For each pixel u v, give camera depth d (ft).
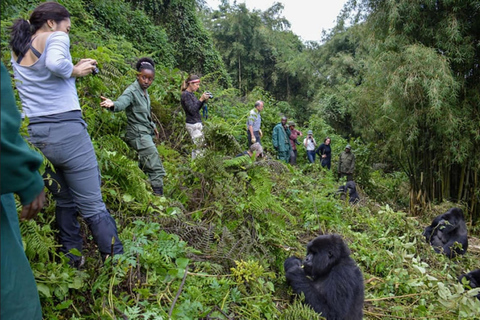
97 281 8.31
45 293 7.36
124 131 15.71
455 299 13.10
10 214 4.83
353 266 10.62
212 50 55.57
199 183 13.79
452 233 20.90
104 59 16.12
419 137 33.55
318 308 10.28
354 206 21.62
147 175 14.34
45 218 9.70
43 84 7.89
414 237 19.21
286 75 102.83
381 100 34.50
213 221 12.57
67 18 8.19
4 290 4.36
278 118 47.14
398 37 31.63
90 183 8.49
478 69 30.66
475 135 30.50
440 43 30.27
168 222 11.51
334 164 48.88
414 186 34.91
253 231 12.49
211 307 9.01
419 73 29.07
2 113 4.20
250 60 100.01
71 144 8.09
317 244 10.66
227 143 13.66
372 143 44.27
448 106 29.63
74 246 9.04
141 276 9.22
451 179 33.58
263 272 11.19
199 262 10.36
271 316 9.92
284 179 21.72
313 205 18.54
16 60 8.07
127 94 13.91
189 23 52.11
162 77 26.73
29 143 7.69
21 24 7.98
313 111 92.32
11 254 4.52
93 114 14.19
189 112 19.47
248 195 13.20
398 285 14.01
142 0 47.16
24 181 4.42
